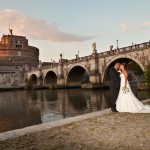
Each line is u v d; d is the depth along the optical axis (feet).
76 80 303.89
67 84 294.46
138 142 22.13
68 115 95.25
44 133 26.16
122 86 39.83
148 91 155.74
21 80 432.66
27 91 304.91
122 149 20.29
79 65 261.44
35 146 21.70
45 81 367.86
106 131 26.45
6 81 418.51
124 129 27.09
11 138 24.34
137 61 186.09
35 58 549.54
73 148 20.92
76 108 113.09
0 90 337.93
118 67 40.55
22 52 521.65
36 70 383.04
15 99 188.24
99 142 22.49
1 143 22.71
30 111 113.50
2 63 456.45
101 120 32.55
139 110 38.29
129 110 38.88
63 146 21.56
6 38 518.78
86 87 231.09
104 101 132.46
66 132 26.43
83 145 21.70
